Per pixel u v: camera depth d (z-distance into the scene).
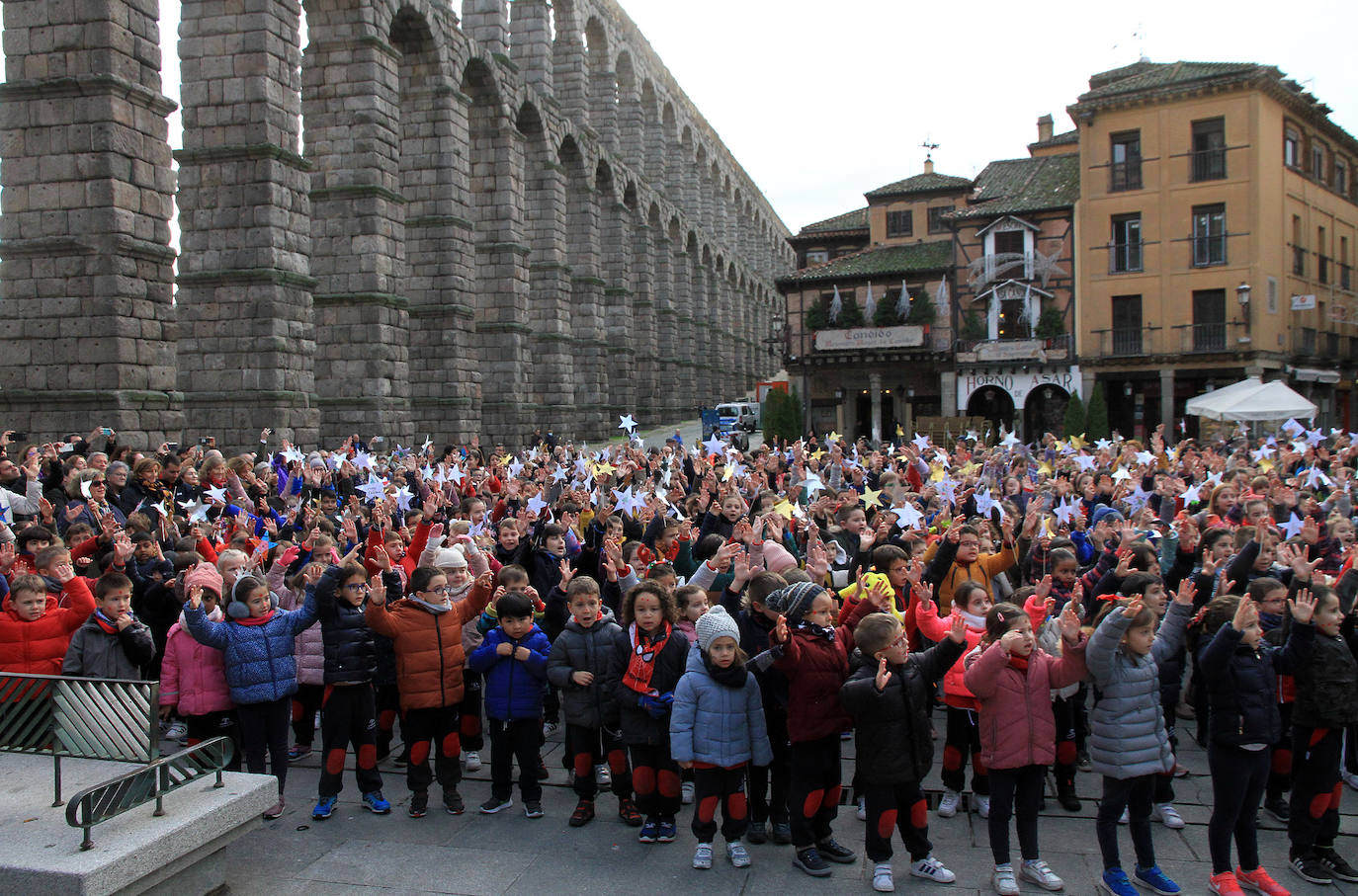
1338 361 49.88
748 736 7.83
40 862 6.15
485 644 8.88
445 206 37.44
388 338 32.62
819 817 7.95
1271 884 7.14
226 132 27.39
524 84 44.75
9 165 22.88
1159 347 44.25
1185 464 19.59
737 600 9.02
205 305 27.58
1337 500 14.37
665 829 8.34
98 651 8.34
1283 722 8.62
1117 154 45.16
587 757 8.66
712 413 58.12
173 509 13.63
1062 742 8.80
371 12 31.95
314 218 32.44
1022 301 47.00
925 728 7.44
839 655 7.69
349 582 8.90
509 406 42.47
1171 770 7.38
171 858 6.66
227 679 8.46
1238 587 9.59
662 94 69.12
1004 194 49.31
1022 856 7.43
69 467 13.00
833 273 50.88
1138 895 7.14
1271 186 43.56
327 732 8.83
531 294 48.22
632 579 9.30
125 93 22.83
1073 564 9.88
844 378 51.88
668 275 68.75
